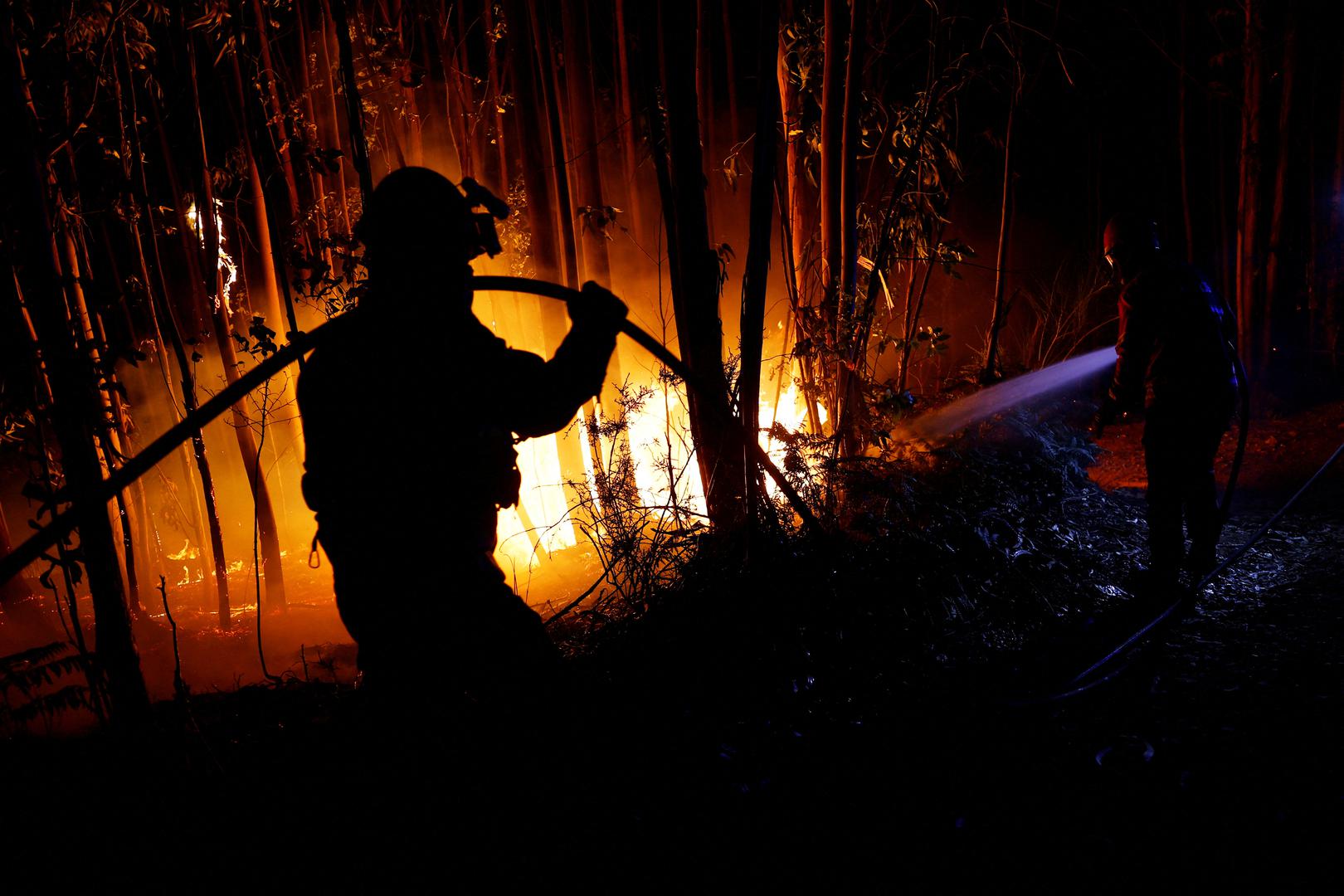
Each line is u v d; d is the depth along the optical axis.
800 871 2.65
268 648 6.06
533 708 2.75
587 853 2.72
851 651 3.78
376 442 2.47
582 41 7.23
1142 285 4.71
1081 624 4.40
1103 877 2.58
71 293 4.52
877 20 6.96
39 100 5.12
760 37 3.92
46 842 2.83
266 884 2.64
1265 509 6.57
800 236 6.46
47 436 5.82
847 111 5.22
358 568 2.50
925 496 4.73
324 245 5.68
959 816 2.88
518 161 8.34
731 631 3.84
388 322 2.49
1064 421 6.79
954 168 6.16
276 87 7.11
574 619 4.71
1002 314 7.14
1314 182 9.51
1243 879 2.52
